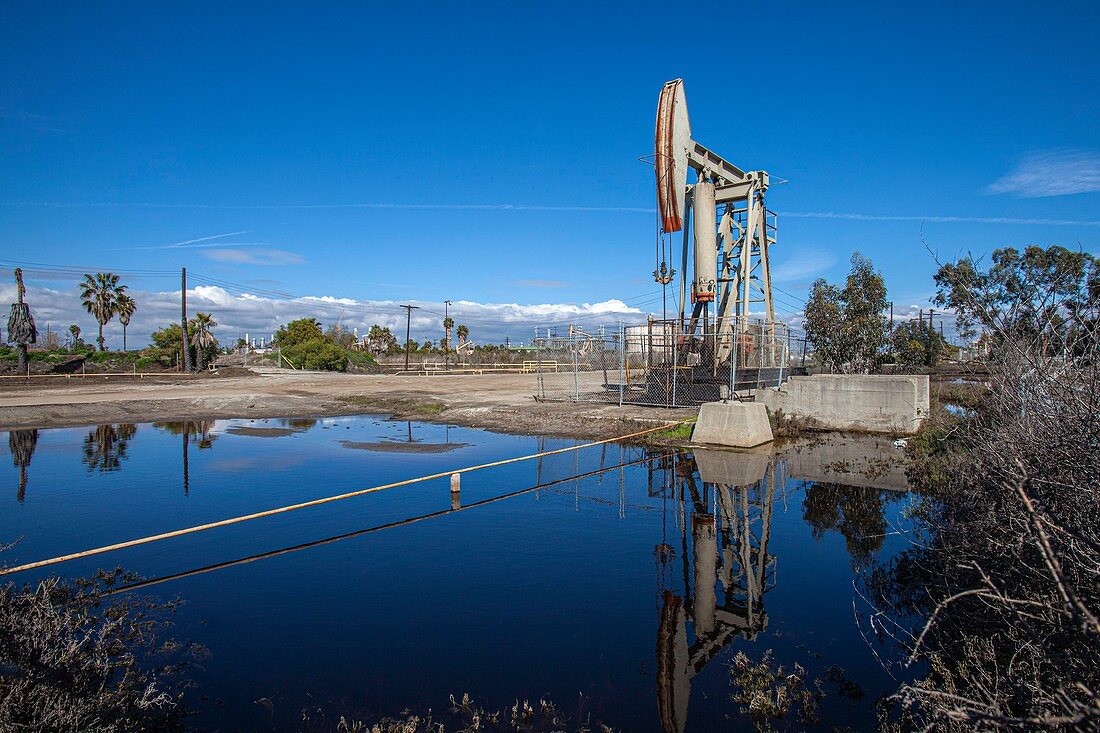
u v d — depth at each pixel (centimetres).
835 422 1833
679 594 702
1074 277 486
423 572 775
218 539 905
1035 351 500
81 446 1742
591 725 459
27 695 385
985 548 535
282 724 462
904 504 1050
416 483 1266
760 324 2145
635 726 457
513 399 2605
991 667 444
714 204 2145
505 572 773
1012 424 552
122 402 2597
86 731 392
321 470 1393
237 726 459
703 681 520
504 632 610
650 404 2178
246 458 1542
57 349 6184
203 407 2595
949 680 439
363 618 645
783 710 470
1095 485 418
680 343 2184
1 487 1241
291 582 744
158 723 461
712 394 2109
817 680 518
